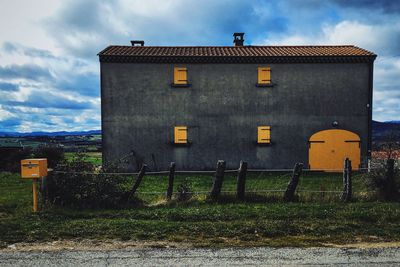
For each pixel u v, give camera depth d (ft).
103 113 64.49
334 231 23.16
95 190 30.01
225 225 24.07
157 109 64.90
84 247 20.18
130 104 64.69
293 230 23.25
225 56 64.44
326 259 18.01
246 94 65.16
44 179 29.84
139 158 64.49
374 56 63.72
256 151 64.95
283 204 30.58
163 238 21.79
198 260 17.95
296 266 17.07
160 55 64.23
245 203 31.24
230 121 65.16
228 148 64.95
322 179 51.88
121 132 64.49
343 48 71.10
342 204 30.53
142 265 17.29
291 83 65.10
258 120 65.10
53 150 64.08
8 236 22.11
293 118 65.00
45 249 19.81
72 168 30.99
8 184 47.16
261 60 64.80
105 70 64.44
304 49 70.59
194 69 65.36
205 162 64.90
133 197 31.55
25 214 27.48
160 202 31.30
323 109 64.90
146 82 64.90
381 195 32.55
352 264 17.30
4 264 17.48
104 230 23.15
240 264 17.38
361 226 24.16
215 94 65.21
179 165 64.85
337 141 64.69
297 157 64.85
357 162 64.49
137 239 21.63
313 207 29.22
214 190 31.86
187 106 65.10
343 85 64.85
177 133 64.85
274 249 19.70
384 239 21.57
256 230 23.15
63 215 27.20
